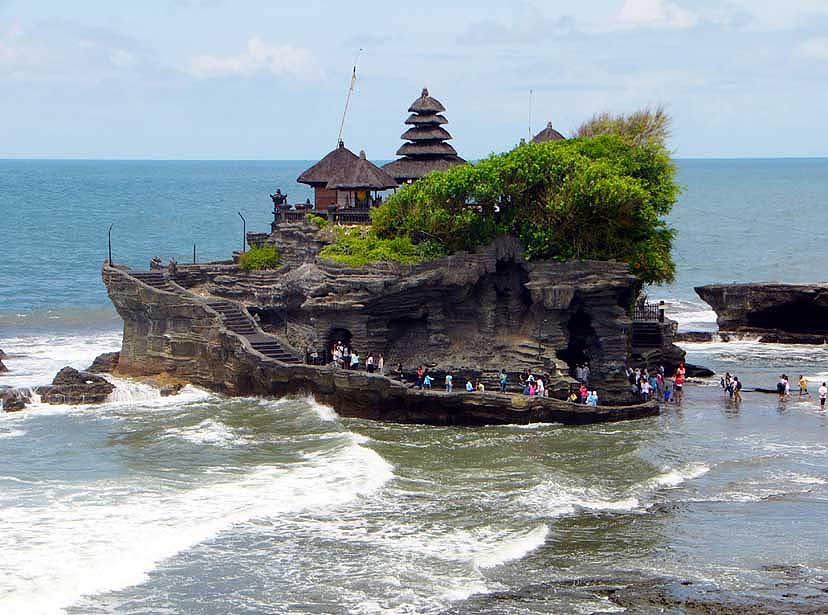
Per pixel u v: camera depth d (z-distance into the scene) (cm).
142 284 8712
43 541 5147
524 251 8350
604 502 5944
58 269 16825
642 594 4762
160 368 8694
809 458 6788
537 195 8450
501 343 8406
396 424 7562
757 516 5741
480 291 8519
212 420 7481
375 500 5888
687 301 15138
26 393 7962
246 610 4550
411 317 8444
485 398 7469
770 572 5016
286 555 5112
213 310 8475
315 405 7875
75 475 6228
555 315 8275
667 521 5669
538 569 5028
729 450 6956
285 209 10056
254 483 6112
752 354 10906
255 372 8025
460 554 5172
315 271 8350
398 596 4706
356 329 8181
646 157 9581
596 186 8119
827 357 10712
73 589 4650
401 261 8244
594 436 7262
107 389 8112
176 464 6475
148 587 4734
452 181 8412
